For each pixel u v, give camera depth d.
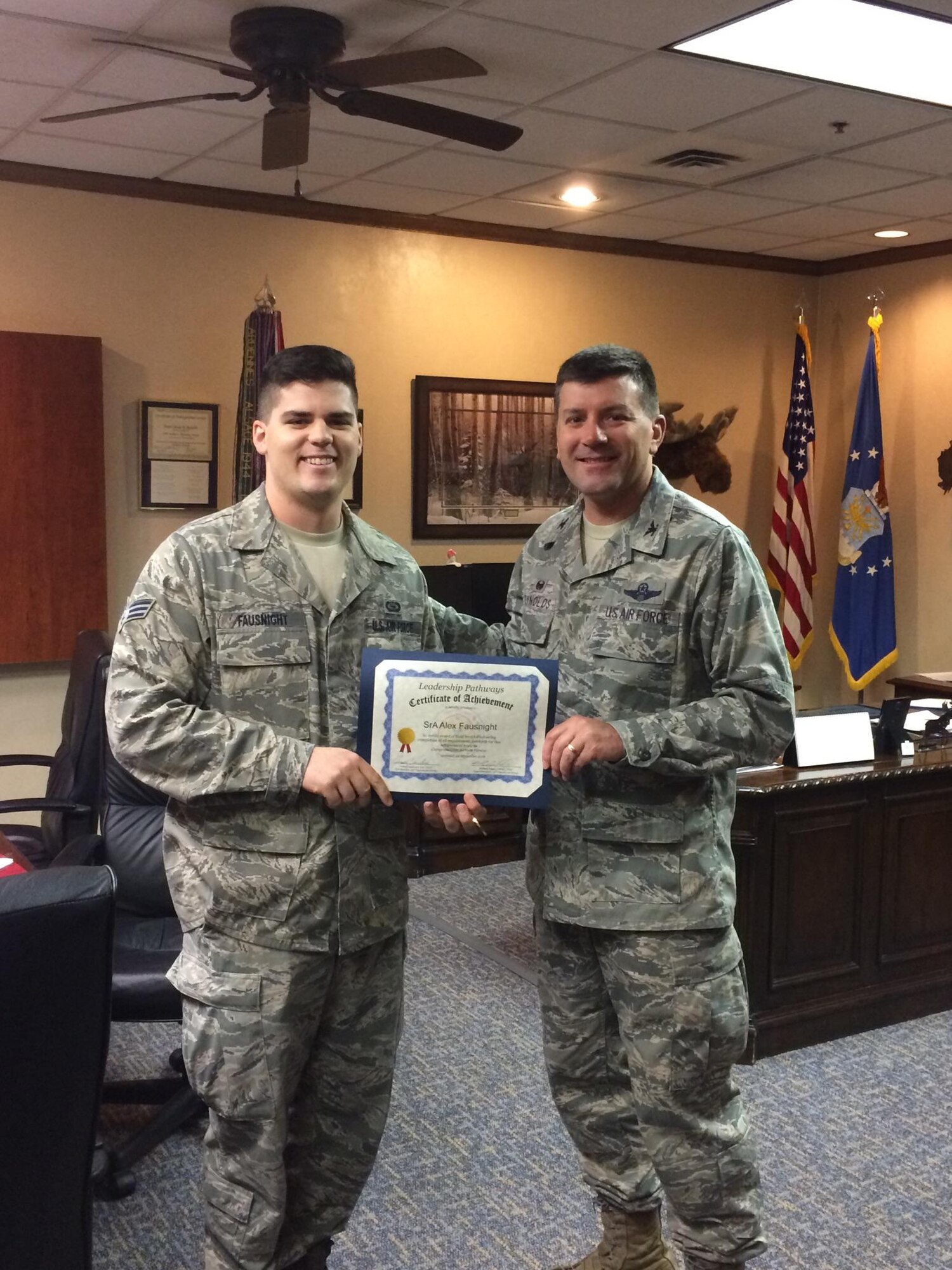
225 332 4.74
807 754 3.33
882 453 5.72
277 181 4.48
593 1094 2.04
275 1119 1.72
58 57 3.18
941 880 3.49
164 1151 2.67
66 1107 1.20
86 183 4.38
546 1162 2.63
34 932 1.11
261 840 1.71
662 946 1.84
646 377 1.88
